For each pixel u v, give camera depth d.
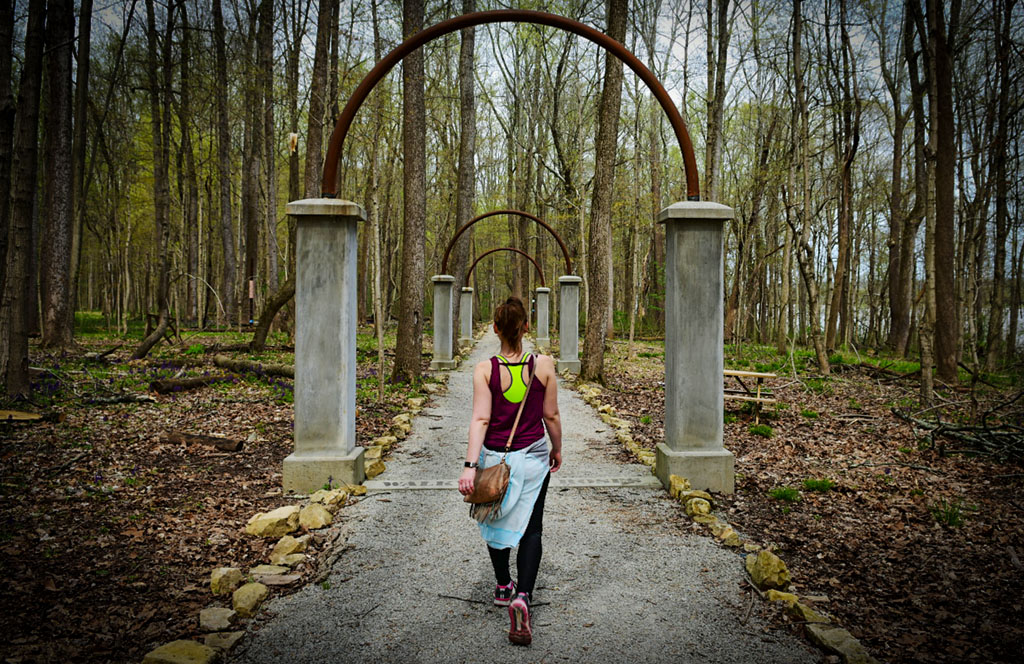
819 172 20.30
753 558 3.69
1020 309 17.88
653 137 25.88
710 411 5.20
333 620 2.99
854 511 4.79
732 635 2.88
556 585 3.43
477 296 33.88
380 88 9.14
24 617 2.82
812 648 2.77
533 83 29.41
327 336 5.00
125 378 10.18
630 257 24.89
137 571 3.42
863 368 14.72
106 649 2.62
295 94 14.30
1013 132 14.63
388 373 12.84
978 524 4.48
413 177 11.43
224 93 20.27
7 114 6.45
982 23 13.85
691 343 5.17
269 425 7.43
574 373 14.52
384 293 27.36
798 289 26.03
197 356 13.88
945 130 12.51
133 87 16.78
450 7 15.20
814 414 8.90
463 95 17.62
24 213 7.29
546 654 2.71
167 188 13.51
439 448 6.88
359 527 4.25
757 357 17.75
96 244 31.06
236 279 27.69
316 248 4.95
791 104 15.84
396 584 3.41
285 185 33.25
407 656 2.68
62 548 3.66
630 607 3.16
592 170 25.02
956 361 12.68
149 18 16.31
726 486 5.18
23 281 7.31
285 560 3.60
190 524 4.15
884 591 3.38
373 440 6.79
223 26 21.47
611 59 10.98
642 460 6.21
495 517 2.73
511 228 32.03
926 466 6.07
